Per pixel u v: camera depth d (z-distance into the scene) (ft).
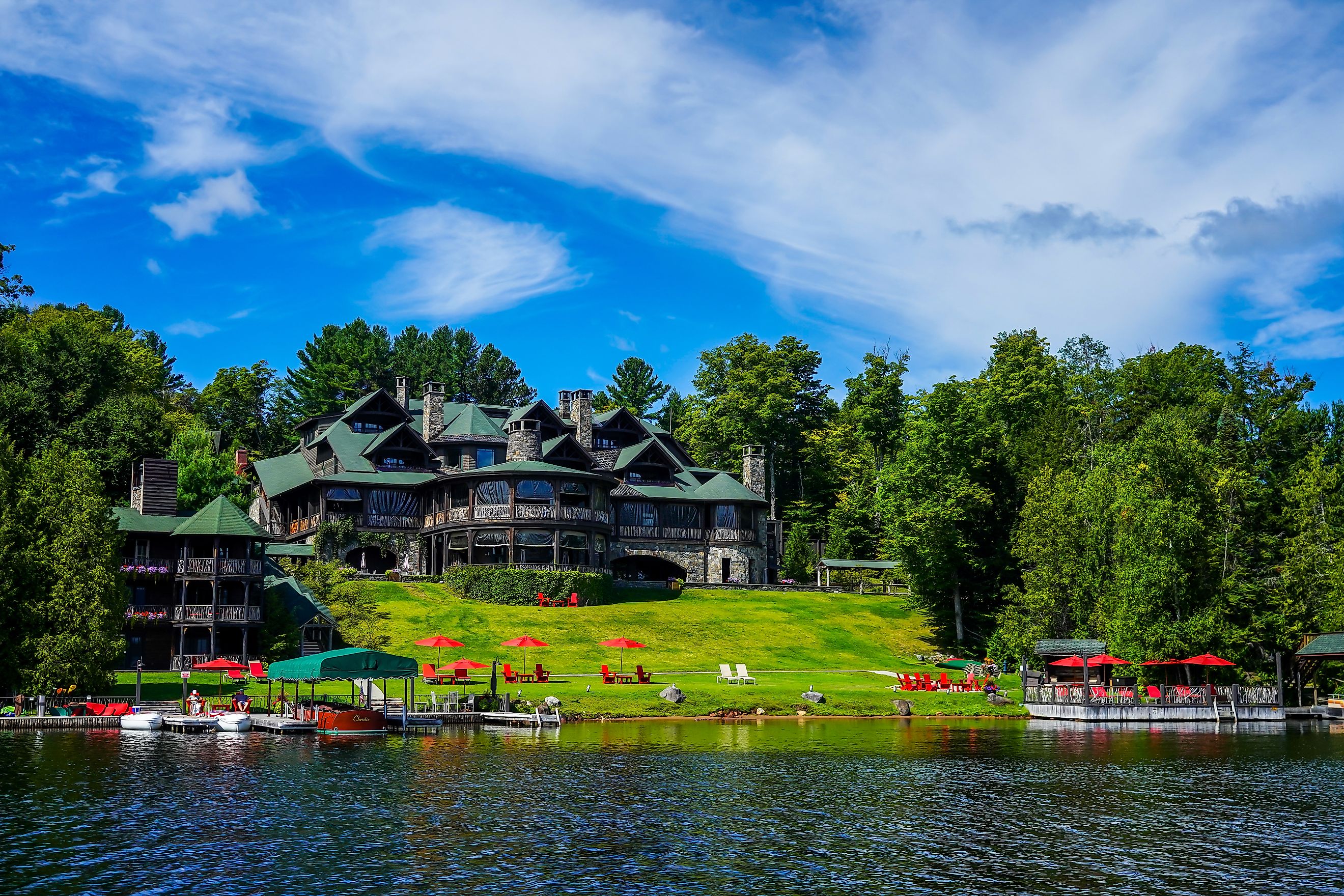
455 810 127.65
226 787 139.33
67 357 321.93
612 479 338.95
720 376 499.92
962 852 112.27
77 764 155.33
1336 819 129.08
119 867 102.27
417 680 238.68
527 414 355.36
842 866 106.42
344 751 172.96
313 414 499.10
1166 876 104.58
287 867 102.94
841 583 378.73
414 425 376.27
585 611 301.84
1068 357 466.29
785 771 157.79
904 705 239.30
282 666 197.77
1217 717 240.73
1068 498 282.15
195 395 504.02
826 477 456.04
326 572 290.97
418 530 347.36
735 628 305.12
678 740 191.01
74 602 203.10
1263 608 271.08
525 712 215.51
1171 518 262.67
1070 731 219.20
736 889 98.48
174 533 248.11
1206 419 321.73
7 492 207.00
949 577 314.14
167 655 249.14
